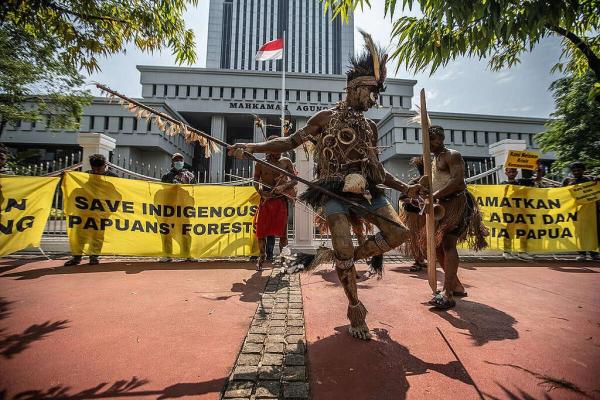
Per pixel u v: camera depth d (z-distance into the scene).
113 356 1.85
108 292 3.19
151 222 5.14
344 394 1.51
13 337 2.09
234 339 2.12
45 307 2.69
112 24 4.07
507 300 3.11
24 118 14.70
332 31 62.41
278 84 34.66
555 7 2.47
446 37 2.89
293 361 1.81
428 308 2.82
